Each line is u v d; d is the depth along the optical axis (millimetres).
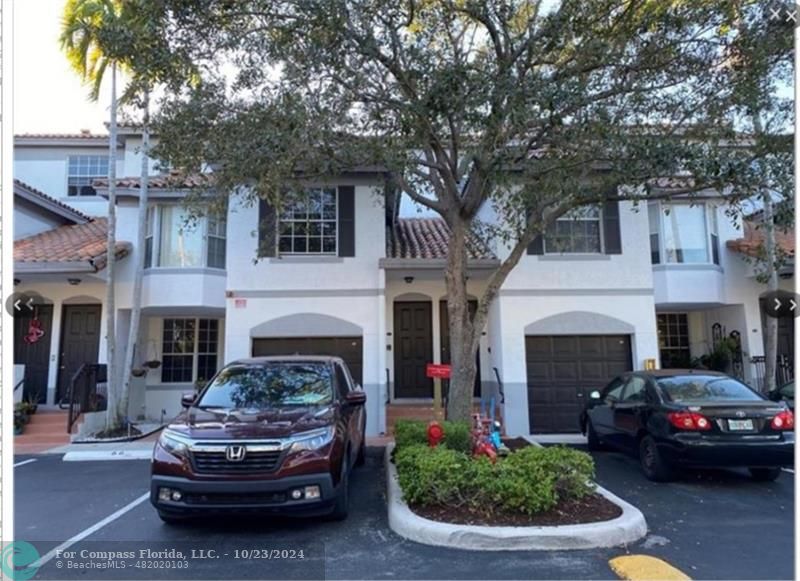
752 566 4797
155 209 13609
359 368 12414
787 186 7109
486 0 7453
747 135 7648
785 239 13305
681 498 7020
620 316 12609
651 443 7957
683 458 7340
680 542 5398
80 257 12477
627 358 12648
